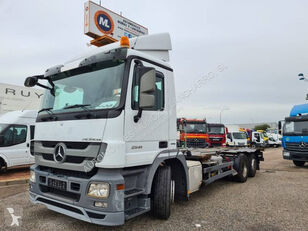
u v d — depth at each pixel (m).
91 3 16.02
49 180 3.59
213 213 4.66
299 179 8.48
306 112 11.66
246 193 6.29
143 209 3.54
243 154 8.23
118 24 17.86
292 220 4.32
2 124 8.97
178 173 4.62
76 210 3.22
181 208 4.96
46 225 4.00
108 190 3.01
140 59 3.68
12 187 7.11
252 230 3.87
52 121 3.78
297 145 11.59
